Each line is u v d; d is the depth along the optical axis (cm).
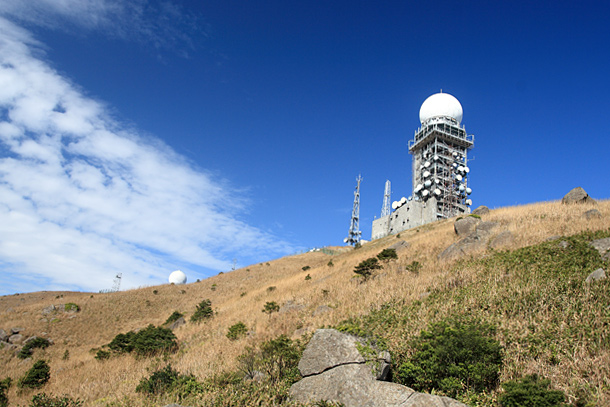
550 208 3061
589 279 1356
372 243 5981
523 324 1159
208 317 3453
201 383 1174
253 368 1283
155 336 2559
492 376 905
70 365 2498
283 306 2775
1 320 4012
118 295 5269
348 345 983
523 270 1727
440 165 7650
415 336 1175
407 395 810
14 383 2048
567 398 759
